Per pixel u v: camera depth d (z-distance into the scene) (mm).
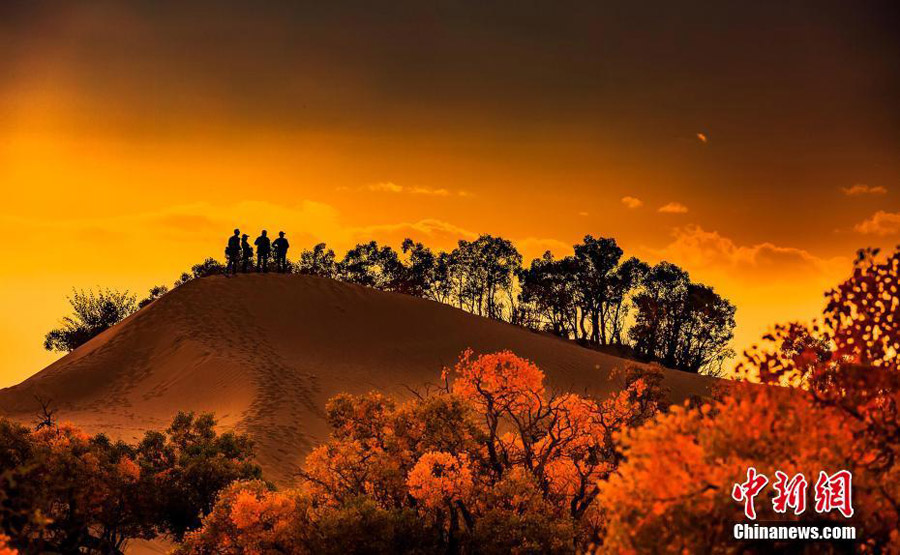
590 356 66750
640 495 7898
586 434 21344
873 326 8555
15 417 45188
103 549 23438
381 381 54562
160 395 49000
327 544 18453
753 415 8078
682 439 8008
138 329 56562
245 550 18938
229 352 52969
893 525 7852
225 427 41875
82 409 46938
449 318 67625
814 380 8531
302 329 59906
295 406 45594
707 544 7770
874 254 8742
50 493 20656
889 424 8180
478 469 20422
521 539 17969
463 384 20922
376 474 19984
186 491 25375
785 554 7824
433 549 18859
